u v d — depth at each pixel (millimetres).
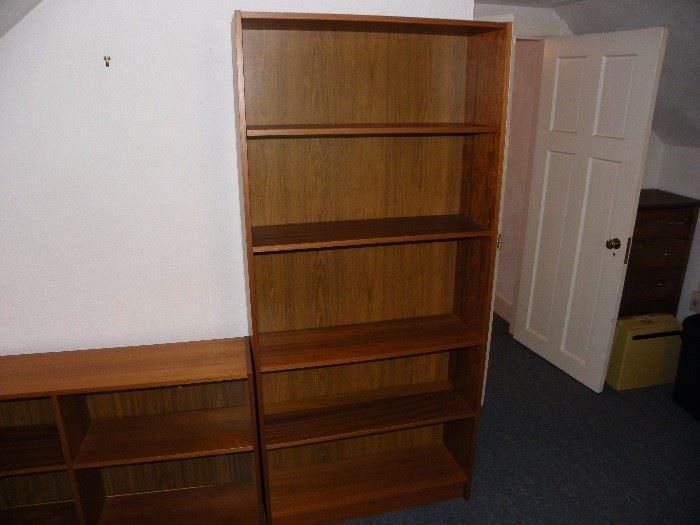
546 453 2494
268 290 1993
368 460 2318
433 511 2156
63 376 1747
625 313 3107
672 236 3023
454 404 2150
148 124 1756
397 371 2262
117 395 1999
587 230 2930
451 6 1929
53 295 1868
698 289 3090
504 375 3199
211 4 1693
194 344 1991
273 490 2145
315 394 2195
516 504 2184
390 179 1990
